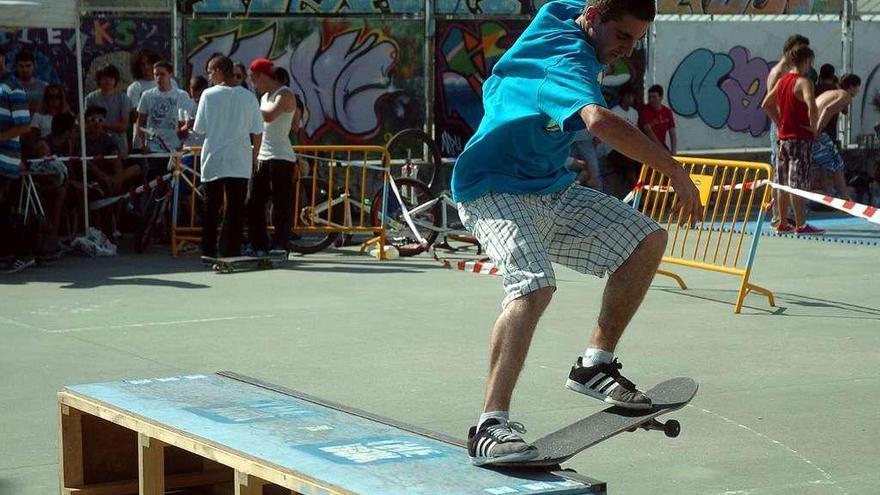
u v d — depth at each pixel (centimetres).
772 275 1074
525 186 400
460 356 740
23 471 519
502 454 358
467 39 1555
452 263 1135
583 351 754
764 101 1380
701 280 1050
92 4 1373
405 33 1527
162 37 1412
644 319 863
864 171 1712
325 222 1238
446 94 1554
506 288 386
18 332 816
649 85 1658
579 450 363
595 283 1026
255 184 1147
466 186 402
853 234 1384
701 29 1677
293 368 707
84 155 1213
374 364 718
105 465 482
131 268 1123
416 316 876
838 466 525
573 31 389
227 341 785
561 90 374
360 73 1513
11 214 1102
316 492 351
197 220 1269
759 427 586
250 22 1453
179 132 1309
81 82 1210
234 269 1105
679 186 359
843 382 676
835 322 854
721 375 691
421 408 618
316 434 406
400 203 1223
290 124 1147
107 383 488
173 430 412
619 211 409
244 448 387
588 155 1555
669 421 393
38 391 654
